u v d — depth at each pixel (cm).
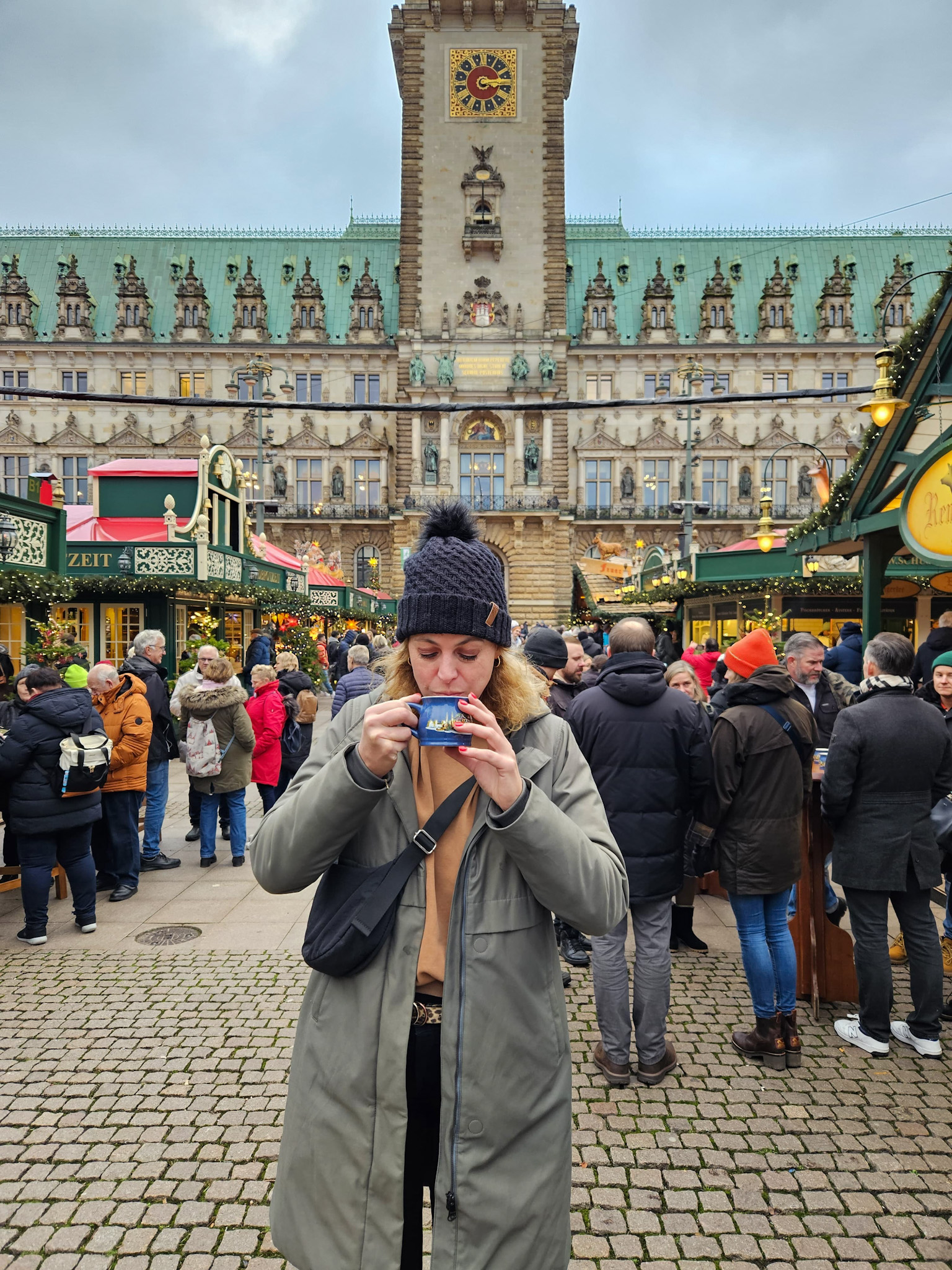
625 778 420
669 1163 360
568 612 5497
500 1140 174
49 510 1201
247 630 2164
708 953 604
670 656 1196
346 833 174
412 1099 188
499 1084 175
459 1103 172
